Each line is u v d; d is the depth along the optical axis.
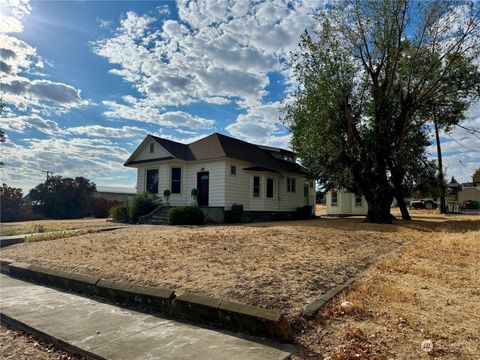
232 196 18.83
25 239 11.59
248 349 3.53
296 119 16.73
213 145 20.00
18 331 4.46
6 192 26.61
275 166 22.55
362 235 10.43
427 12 14.57
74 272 6.69
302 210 23.50
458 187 42.38
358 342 3.44
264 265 6.04
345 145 15.16
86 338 3.91
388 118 15.52
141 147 21.22
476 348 3.22
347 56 15.09
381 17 14.65
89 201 32.59
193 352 3.47
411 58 15.36
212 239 9.04
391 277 5.70
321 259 6.62
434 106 16.55
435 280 5.51
